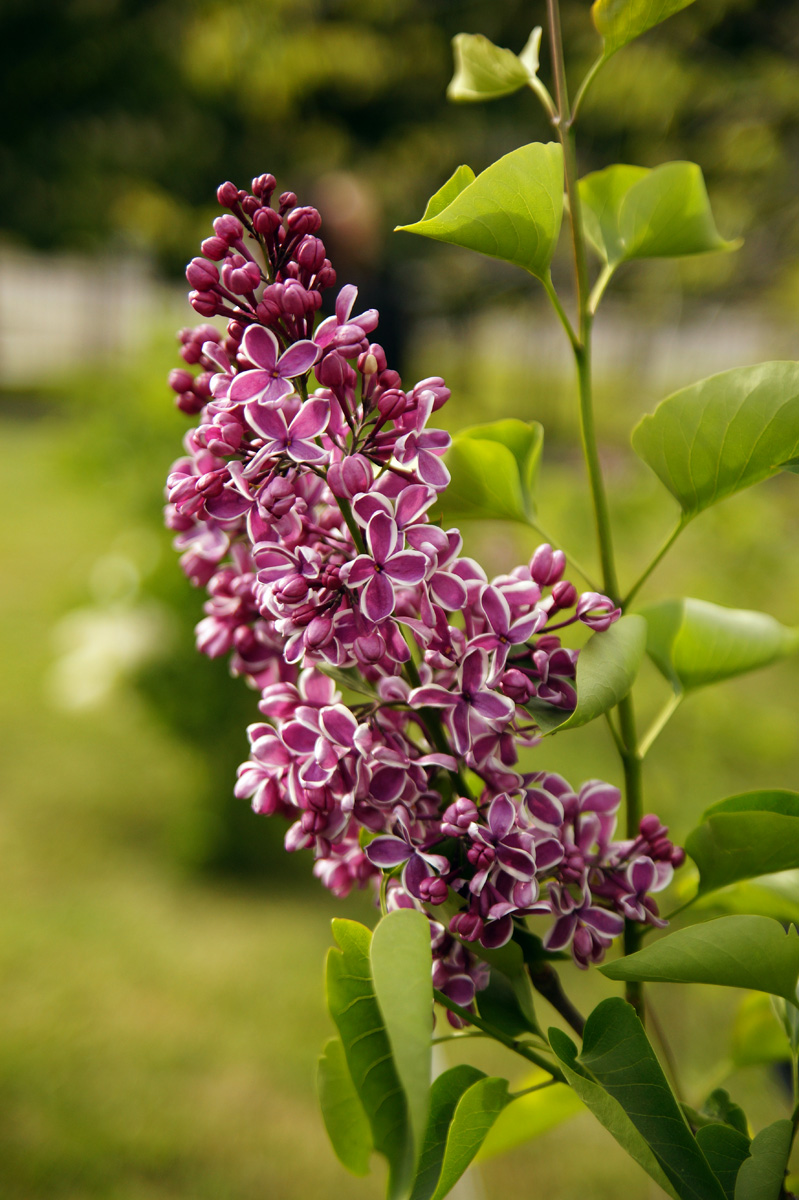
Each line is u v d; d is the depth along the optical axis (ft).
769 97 7.60
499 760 1.39
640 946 1.46
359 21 9.80
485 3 9.96
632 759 1.50
